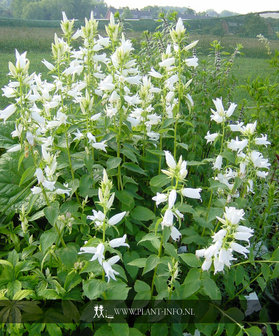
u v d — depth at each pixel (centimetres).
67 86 311
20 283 233
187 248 318
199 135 409
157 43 461
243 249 190
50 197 257
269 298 307
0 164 338
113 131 288
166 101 297
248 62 1015
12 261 249
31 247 263
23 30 1930
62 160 279
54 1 4841
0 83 794
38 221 324
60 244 269
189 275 216
